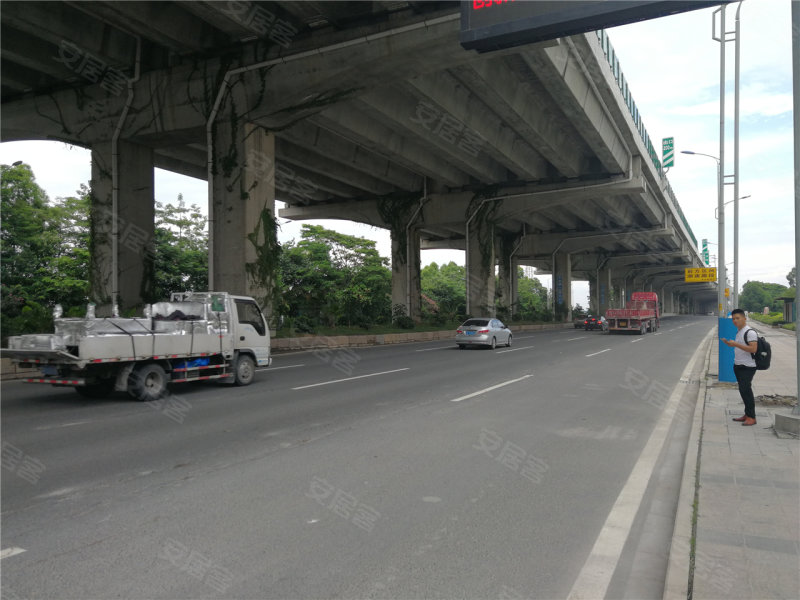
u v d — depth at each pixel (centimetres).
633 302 4538
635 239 5912
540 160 3503
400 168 3662
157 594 332
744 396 812
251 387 1173
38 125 2334
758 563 368
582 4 860
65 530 423
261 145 2117
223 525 437
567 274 6016
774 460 617
